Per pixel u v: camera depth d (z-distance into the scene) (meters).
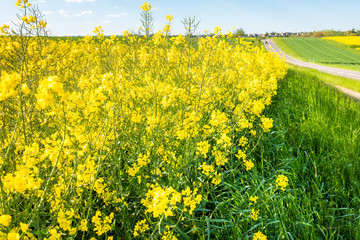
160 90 3.38
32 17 2.71
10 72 2.94
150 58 4.04
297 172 3.49
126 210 2.31
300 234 2.50
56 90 1.27
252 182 3.00
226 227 2.43
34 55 2.80
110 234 2.26
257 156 3.96
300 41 80.50
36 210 1.48
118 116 2.62
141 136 2.93
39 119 2.49
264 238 2.01
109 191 2.38
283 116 5.92
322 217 2.69
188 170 2.91
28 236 1.62
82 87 2.91
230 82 5.24
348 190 3.19
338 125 4.91
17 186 1.32
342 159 3.77
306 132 4.65
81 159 1.94
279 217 2.57
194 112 3.06
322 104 7.05
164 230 2.10
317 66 32.03
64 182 1.78
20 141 2.08
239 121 3.57
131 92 3.18
